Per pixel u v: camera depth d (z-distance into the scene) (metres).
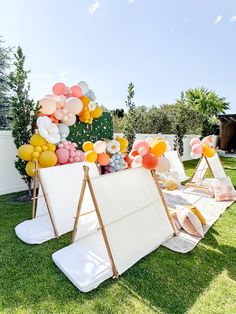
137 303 2.37
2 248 3.42
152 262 3.07
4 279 2.73
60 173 3.96
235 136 19.70
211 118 19.34
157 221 3.58
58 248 3.44
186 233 3.87
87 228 3.69
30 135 5.55
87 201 3.61
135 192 3.43
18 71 5.43
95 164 4.50
